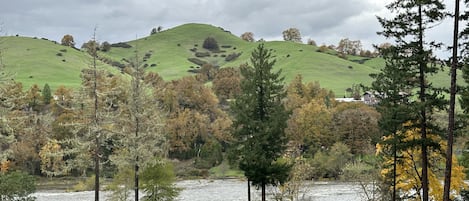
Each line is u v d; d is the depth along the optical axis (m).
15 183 45.72
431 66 32.12
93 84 41.53
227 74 189.75
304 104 138.12
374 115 114.88
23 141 105.88
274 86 45.66
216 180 107.00
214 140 130.25
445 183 29.39
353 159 104.00
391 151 39.72
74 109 42.03
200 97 149.12
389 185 43.19
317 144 113.62
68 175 109.25
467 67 33.25
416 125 33.69
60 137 111.25
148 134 43.16
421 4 30.98
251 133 45.59
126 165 44.34
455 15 29.38
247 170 44.81
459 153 49.31
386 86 37.16
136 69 43.78
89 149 41.78
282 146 46.00
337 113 121.44
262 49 45.81
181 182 103.44
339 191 76.69
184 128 131.50
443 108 32.38
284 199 50.72
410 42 31.95
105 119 41.91
